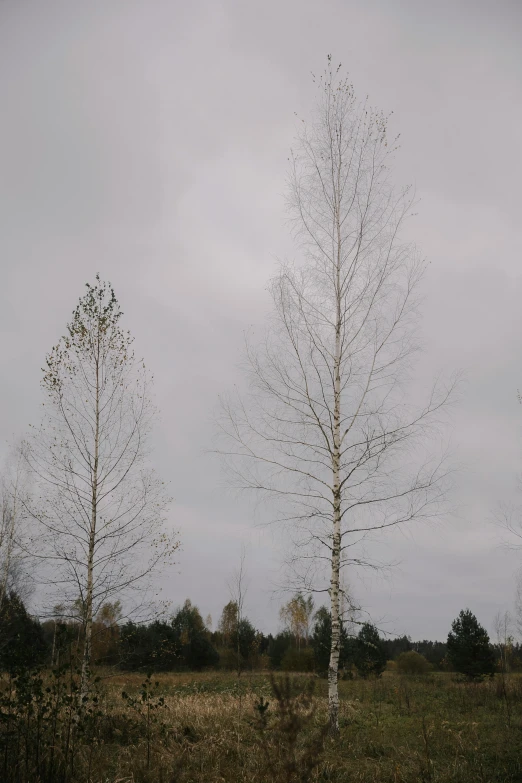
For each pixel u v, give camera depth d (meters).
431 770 7.00
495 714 11.98
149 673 8.80
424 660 27.47
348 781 6.68
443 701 14.26
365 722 10.77
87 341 12.12
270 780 5.93
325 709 11.98
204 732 8.69
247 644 30.64
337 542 10.40
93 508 11.30
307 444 11.18
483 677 21.25
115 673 10.05
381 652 23.62
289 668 25.36
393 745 8.46
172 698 12.37
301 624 30.88
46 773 6.00
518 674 23.06
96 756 6.98
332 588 10.15
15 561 15.04
